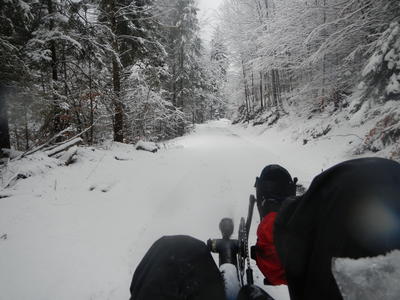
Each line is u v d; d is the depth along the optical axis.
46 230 4.69
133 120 16.94
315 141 12.37
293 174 8.23
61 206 5.70
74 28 10.83
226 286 1.53
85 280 3.38
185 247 0.99
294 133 16.45
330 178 0.68
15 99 8.96
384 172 0.59
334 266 0.55
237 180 7.75
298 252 0.72
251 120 34.50
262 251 1.37
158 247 1.01
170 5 25.59
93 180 7.41
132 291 0.96
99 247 4.17
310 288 0.66
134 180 7.62
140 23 15.30
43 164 7.98
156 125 22.14
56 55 11.16
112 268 3.62
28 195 6.18
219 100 56.41
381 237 0.51
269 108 30.39
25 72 8.37
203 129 34.59
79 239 4.41
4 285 3.29
